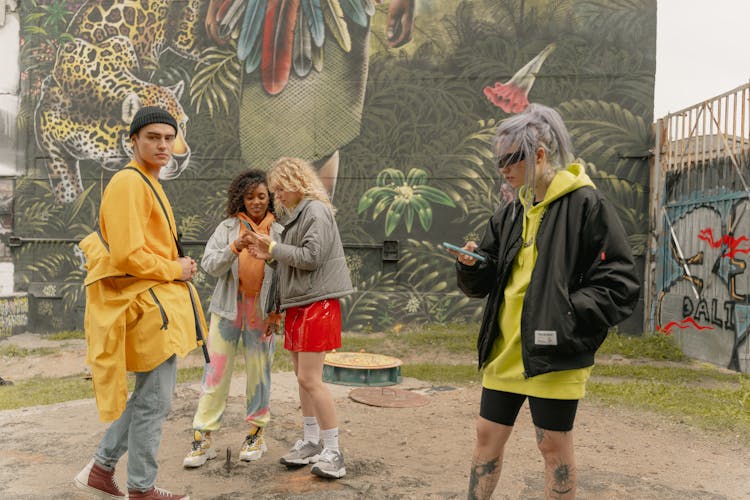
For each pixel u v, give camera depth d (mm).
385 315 10766
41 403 6352
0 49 12109
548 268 2418
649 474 3973
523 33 10555
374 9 10953
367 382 6848
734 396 6434
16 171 12047
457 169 10727
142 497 2998
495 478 2695
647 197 10266
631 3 10281
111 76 11789
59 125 11938
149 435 2988
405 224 10828
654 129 10203
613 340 9844
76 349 10359
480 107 10688
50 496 3424
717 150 8633
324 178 11062
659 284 10016
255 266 3990
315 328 3633
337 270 3734
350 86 11008
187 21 11531
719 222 8586
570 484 2488
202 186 11422
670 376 7773
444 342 9766
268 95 11250
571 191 2451
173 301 3010
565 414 2445
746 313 8023
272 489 3516
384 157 10914
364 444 4547
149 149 2992
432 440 4691
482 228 10648
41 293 11859
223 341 3992
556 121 2508
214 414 4004
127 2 11742
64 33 11953
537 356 2375
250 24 11297
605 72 10336
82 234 11844
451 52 10758
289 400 5961
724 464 4223
